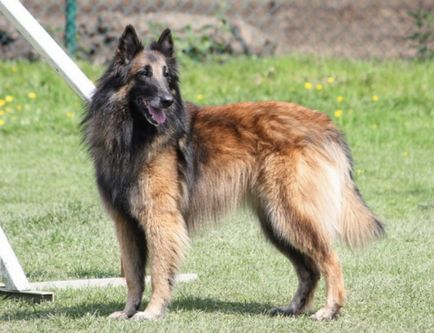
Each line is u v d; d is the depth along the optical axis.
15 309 10.18
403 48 27.67
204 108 10.27
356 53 27.39
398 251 12.98
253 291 11.09
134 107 9.73
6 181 17.53
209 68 24.58
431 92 23.48
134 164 9.65
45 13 28.66
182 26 25.39
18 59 25.33
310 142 9.82
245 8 30.05
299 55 26.12
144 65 9.73
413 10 30.34
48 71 24.25
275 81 23.81
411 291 10.84
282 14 30.27
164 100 9.50
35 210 15.41
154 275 9.70
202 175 9.99
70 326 9.31
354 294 10.73
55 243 13.53
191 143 9.98
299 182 9.70
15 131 21.12
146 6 28.97
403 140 20.78
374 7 30.72
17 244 13.40
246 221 14.51
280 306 10.43
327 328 9.33
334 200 9.83
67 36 23.81
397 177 18.02
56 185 17.39
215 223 10.18
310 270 10.23
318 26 29.42
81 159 19.39
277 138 9.79
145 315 9.61
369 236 10.08
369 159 19.38
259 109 10.08
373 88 23.55
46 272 12.13
